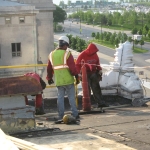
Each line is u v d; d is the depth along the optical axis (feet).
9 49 159.74
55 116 36.35
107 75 44.42
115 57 45.34
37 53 167.32
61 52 32.37
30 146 18.34
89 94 39.73
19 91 25.35
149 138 23.27
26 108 25.98
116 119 31.35
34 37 162.50
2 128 25.50
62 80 32.50
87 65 39.09
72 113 33.09
